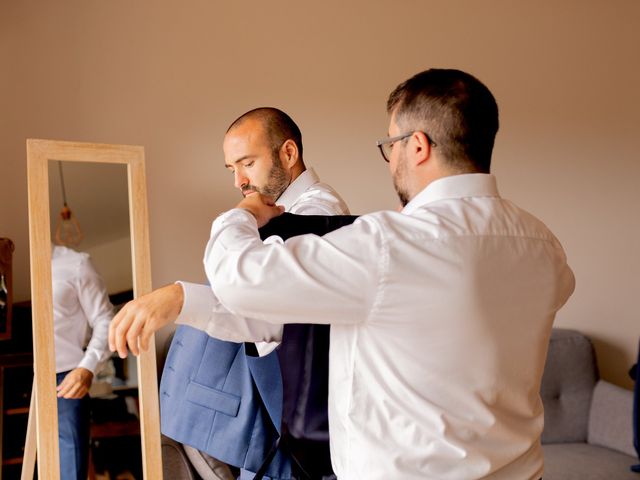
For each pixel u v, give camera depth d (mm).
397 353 1220
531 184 3930
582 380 3723
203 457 2693
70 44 3225
